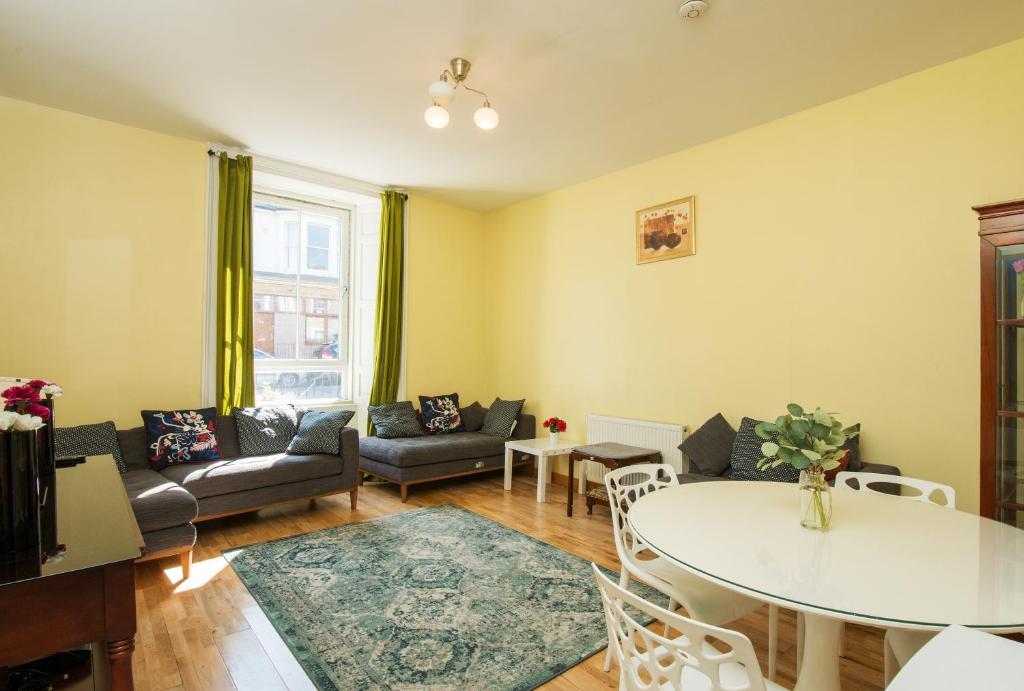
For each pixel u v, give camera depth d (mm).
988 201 2682
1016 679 854
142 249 3812
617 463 3732
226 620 2320
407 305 5332
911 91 2947
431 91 2701
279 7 2418
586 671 1984
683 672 1385
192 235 4012
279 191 4879
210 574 2803
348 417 4078
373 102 3355
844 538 1532
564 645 2146
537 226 5398
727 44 2654
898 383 2975
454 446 4590
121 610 1114
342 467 3934
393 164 4496
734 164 3779
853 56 2758
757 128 3652
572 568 2910
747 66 2863
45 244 3461
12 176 3355
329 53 2799
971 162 2736
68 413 3535
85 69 2988
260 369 4832
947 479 2789
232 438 3916
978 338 2711
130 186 3764
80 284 3582
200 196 4051
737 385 3732
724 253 3826
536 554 3111
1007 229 2324
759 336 3613
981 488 2398
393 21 2506
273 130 3812
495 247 5906
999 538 1543
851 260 3174
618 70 2914
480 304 5980
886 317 3029
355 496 4012
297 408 4480
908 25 2479
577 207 4980
